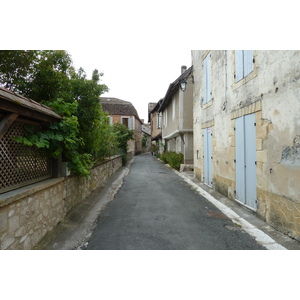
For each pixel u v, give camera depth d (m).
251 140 4.62
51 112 3.60
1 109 2.51
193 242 3.37
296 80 3.25
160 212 4.90
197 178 9.15
